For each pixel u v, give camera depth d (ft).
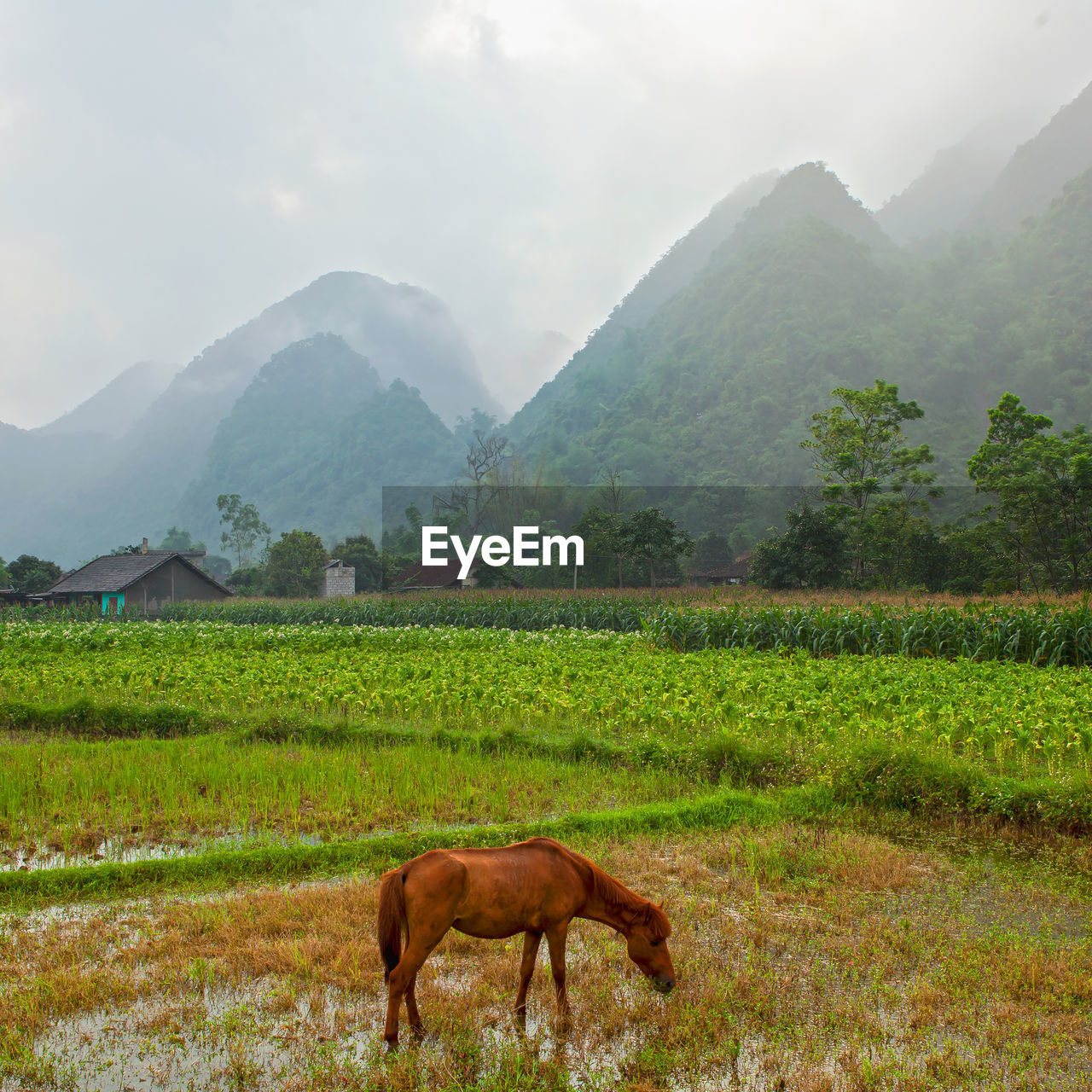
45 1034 20.25
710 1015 21.04
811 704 52.26
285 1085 18.24
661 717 52.54
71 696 64.44
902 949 25.18
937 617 87.51
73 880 30.12
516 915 20.03
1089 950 25.48
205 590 217.77
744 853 33.55
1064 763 44.14
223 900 28.35
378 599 181.37
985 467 169.48
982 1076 18.80
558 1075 18.54
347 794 40.45
